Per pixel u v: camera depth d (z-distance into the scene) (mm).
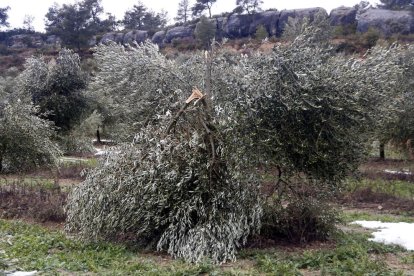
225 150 7844
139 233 8070
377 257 7590
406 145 18328
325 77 7676
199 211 7785
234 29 56281
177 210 7863
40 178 16969
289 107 7461
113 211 7906
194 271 6562
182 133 8328
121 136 11070
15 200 12023
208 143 8023
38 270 6629
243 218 7848
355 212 12102
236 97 7910
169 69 9867
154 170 7777
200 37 50438
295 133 7801
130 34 65812
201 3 69250
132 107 10297
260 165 7965
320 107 7441
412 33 47000
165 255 7754
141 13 80625
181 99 8906
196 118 8305
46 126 14117
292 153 7984
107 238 8445
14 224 10000
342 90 7664
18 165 13867
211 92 8875
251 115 7672
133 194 7793
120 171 8086
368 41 39969
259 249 7879
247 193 7855
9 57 59344
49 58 56719
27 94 21203
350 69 7895
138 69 10000
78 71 22500
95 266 6875
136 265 6887
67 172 17875
